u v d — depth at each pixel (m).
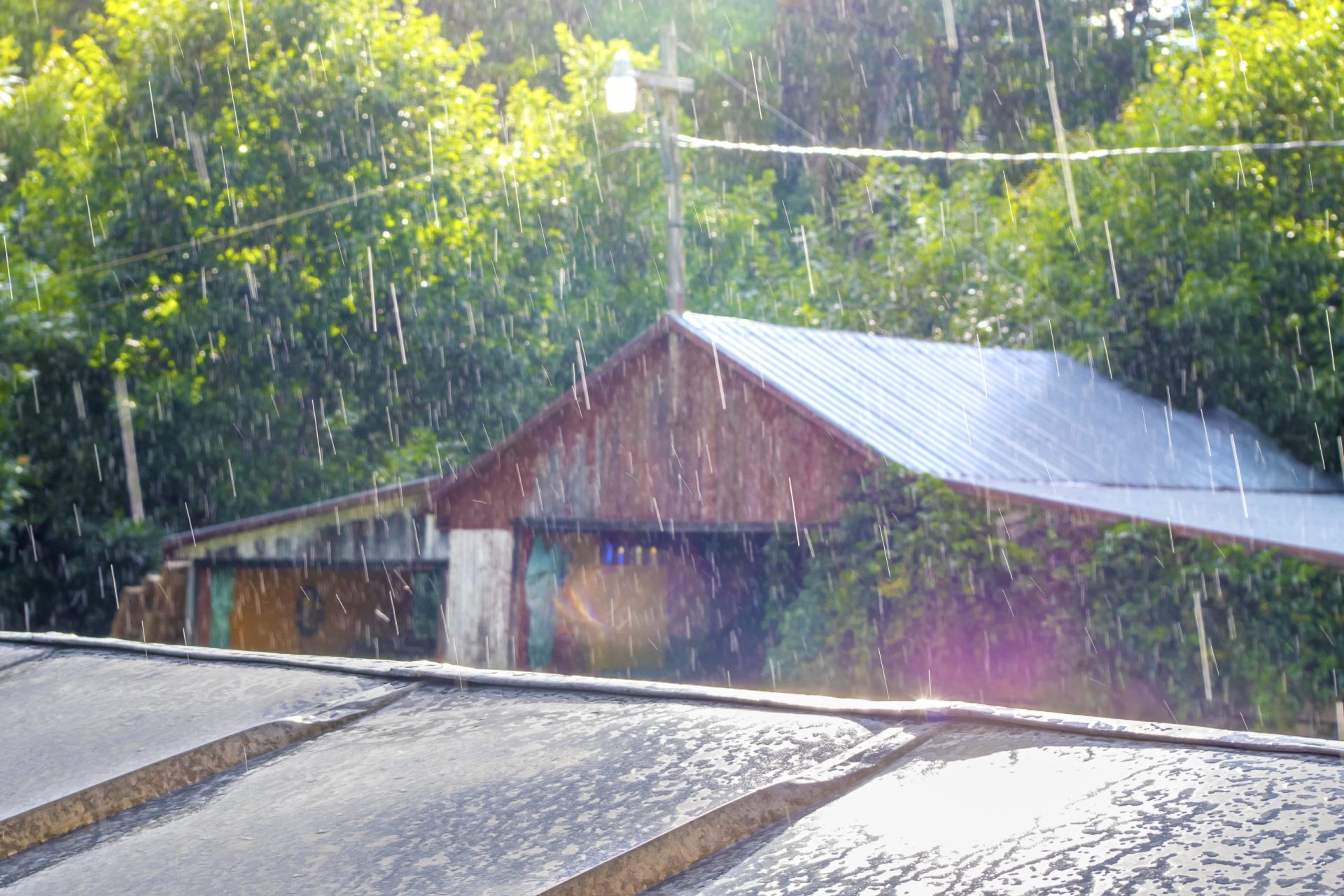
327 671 2.77
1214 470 16.12
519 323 26.67
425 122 26.03
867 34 41.53
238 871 1.71
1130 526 11.26
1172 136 21.81
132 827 2.00
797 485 13.51
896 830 1.53
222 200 24.33
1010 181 38.81
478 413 25.86
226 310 23.81
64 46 32.69
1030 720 1.84
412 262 25.22
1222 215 20.89
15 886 1.81
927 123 42.31
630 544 17.81
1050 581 11.63
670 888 1.51
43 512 22.64
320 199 24.66
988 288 26.84
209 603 18.41
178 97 24.70
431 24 27.48
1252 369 19.58
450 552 16.56
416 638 20.08
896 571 12.27
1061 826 1.45
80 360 22.95
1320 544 10.26
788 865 1.49
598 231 30.55
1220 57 22.67
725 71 41.16
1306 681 10.55
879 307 28.52
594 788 1.82
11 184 26.16
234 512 24.39
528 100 31.22
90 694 2.77
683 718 2.08
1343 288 20.05
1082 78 39.72
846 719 1.98
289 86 24.53
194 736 2.36
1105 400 18.45
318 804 1.94
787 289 30.88
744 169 41.12
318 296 24.50
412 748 2.15
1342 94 21.06
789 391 13.30
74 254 24.70
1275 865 1.27
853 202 31.12
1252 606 10.91
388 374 25.34
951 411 15.06
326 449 25.06
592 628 17.42
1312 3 21.88
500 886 1.54
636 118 30.70
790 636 13.09
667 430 14.68
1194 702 10.91
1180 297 19.86
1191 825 1.39
